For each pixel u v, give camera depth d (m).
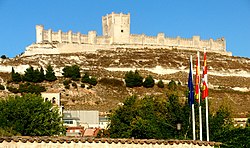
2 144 33.97
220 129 59.53
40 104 93.62
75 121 139.00
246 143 44.59
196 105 63.28
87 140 35.91
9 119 88.81
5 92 190.25
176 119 63.88
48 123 92.31
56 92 180.25
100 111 174.25
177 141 38.62
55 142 35.19
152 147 37.66
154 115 70.75
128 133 82.75
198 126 59.97
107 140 36.34
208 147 40.25
